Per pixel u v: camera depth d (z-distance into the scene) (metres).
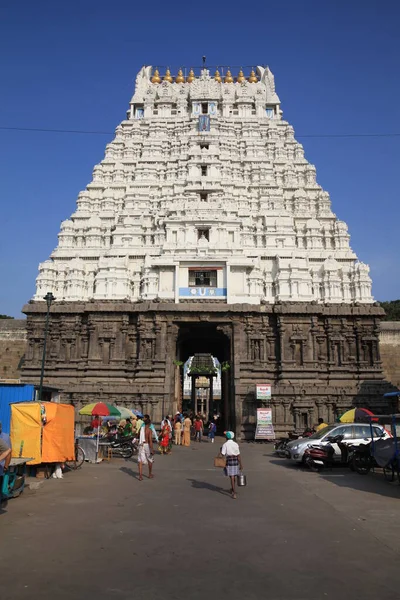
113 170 54.69
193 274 44.59
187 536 11.25
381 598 7.81
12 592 7.86
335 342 43.75
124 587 8.12
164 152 55.88
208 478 20.27
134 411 37.56
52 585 8.18
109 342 43.16
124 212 49.38
